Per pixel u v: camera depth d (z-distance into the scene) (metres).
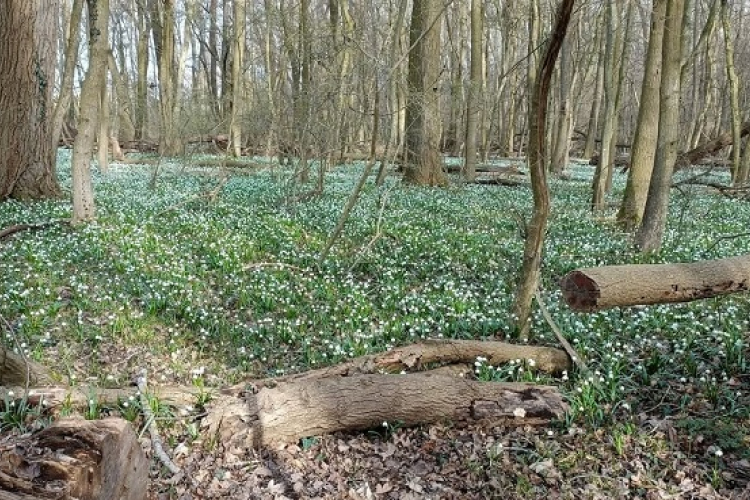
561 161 29.77
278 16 21.25
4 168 14.50
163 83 24.98
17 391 4.87
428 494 4.53
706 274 5.75
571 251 11.39
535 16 23.61
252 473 4.65
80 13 14.56
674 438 5.01
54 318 7.46
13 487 2.44
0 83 14.25
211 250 10.73
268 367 6.77
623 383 5.92
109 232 11.27
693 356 6.38
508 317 7.59
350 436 5.21
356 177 22.42
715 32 29.50
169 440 4.83
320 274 9.93
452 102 26.80
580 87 34.03
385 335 7.46
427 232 12.58
